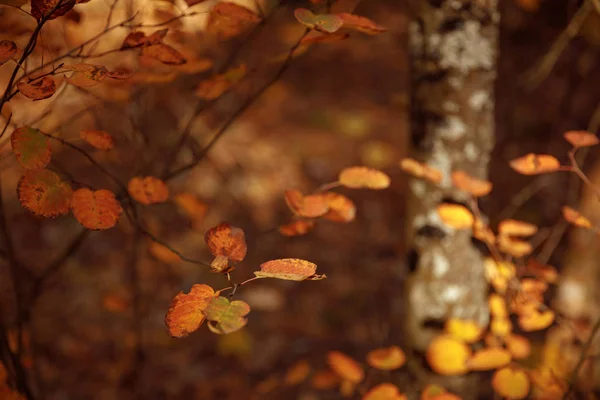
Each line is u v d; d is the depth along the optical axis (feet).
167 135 11.88
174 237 14.76
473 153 6.74
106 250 14.84
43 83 4.02
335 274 15.11
